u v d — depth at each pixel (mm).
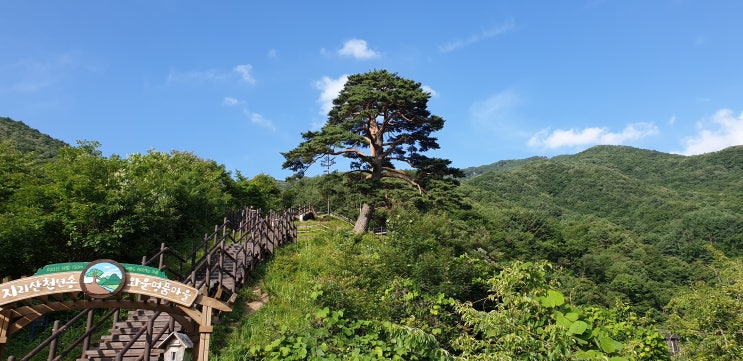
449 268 15281
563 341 7555
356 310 11844
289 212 23281
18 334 11977
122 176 17844
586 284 50406
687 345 17812
